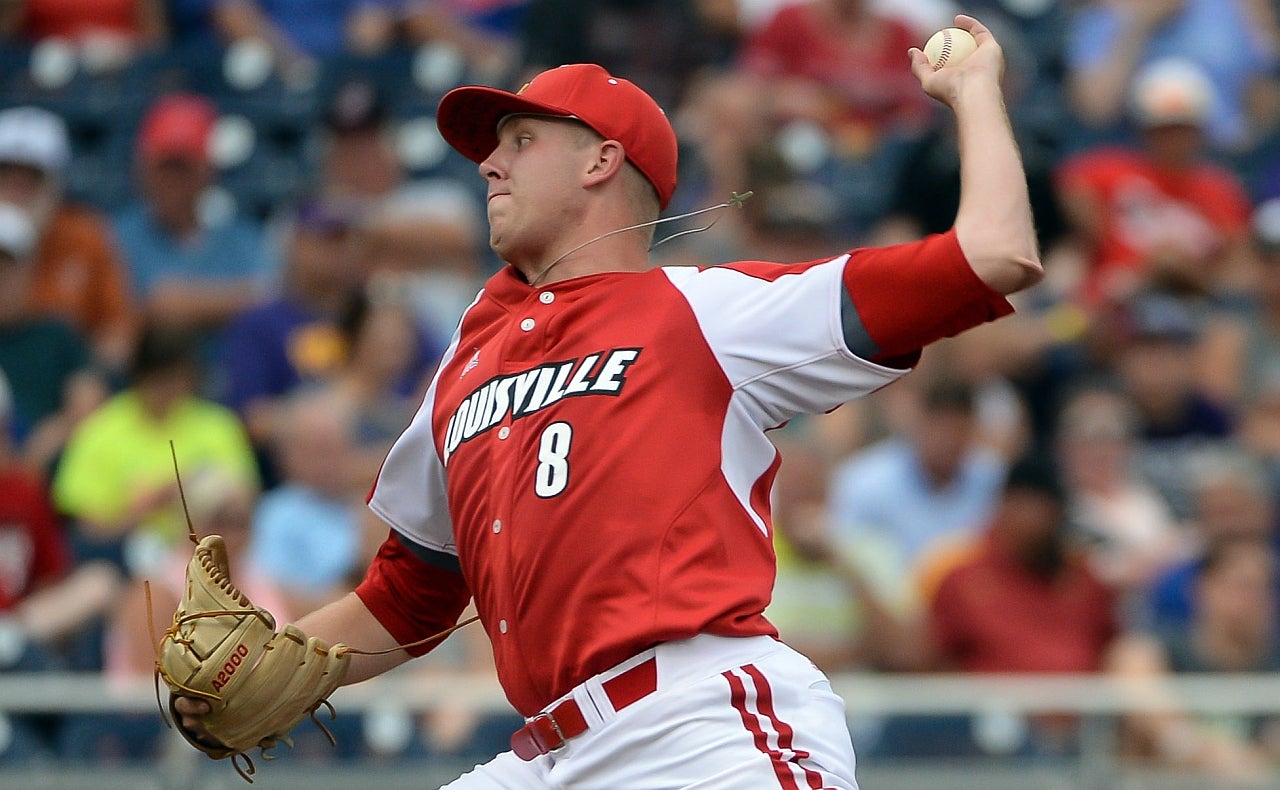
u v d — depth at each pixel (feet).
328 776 69.97
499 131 41.73
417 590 44.19
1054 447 90.99
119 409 87.15
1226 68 128.67
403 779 69.87
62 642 77.15
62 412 94.48
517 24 135.44
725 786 37.19
